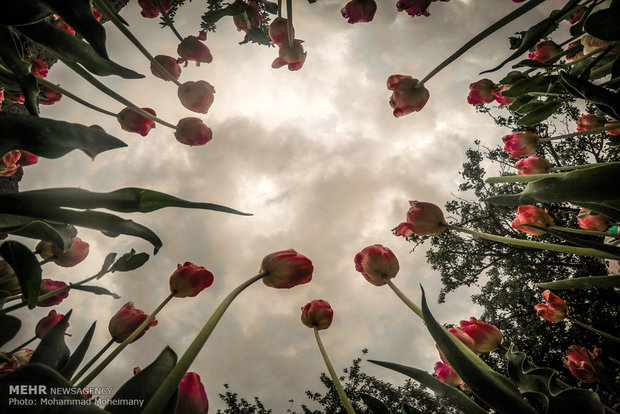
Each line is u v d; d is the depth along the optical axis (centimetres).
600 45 130
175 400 58
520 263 1138
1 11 55
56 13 58
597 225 163
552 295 213
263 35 191
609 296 940
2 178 254
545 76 132
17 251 61
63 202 55
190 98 180
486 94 216
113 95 91
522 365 85
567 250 86
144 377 59
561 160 1151
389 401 1116
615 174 70
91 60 80
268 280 126
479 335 137
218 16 131
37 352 60
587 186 72
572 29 118
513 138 215
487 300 1267
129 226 66
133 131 161
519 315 1134
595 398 71
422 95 180
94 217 62
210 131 185
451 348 75
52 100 135
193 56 184
